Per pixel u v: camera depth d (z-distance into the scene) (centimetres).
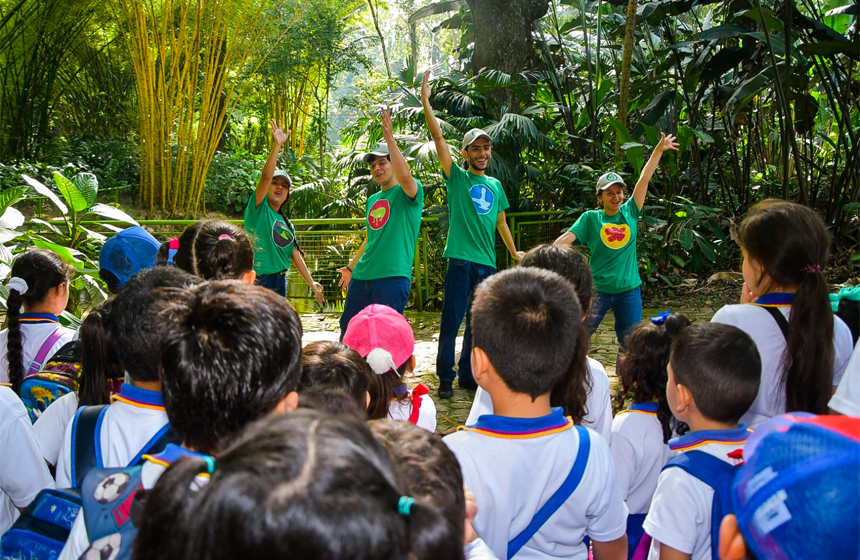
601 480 137
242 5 976
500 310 138
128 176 1076
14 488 155
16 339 217
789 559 57
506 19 862
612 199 396
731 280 780
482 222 408
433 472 91
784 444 63
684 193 909
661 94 794
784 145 765
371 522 57
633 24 793
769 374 177
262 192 432
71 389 202
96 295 385
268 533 54
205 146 987
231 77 1169
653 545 158
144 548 70
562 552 140
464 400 414
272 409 102
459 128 810
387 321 214
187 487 70
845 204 796
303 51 1265
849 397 138
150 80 953
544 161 905
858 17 682
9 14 894
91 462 128
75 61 1127
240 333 100
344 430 64
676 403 159
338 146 1575
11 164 947
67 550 101
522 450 134
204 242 215
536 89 889
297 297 700
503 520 133
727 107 762
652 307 707
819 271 171
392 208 401
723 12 874
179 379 100
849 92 832
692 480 143
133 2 925
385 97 899
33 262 232
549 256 221
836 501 56
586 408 192
